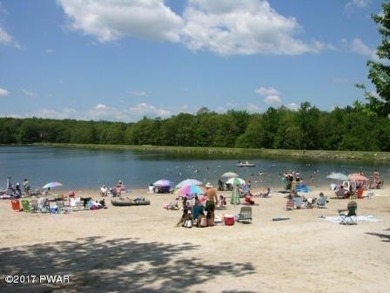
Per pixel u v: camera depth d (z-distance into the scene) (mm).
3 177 71438
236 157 126500
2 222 27188
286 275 13797
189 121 182000
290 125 146375
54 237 21281
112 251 17609
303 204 33812
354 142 131875
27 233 22562
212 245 18719
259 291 12125
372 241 19375
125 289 12305
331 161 109188
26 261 15945
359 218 26812
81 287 12516
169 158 122062
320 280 13297
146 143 196250
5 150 185875
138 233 22484
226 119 169875
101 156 134875
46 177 71125
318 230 22422
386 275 14016
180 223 25094
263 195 42688
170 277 13547
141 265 15133
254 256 16500
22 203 32812
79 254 17078
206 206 25328
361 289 12477
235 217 27062
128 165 95812
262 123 158375
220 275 13773
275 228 23406
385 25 19250
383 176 71188
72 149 194750
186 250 17703
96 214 31078
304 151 133375
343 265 15180
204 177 70188
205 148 160500
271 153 140625
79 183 62500
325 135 140625
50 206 33281
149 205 36531
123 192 48156
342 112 155125
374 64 19453
